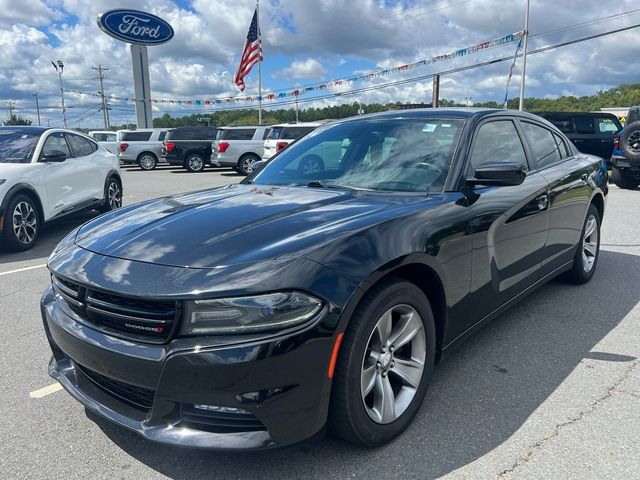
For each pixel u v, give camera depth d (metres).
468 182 3.12
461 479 2.28
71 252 2.63
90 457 2.47
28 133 7.86
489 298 3.24
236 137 19.62
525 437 2.57
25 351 3.70
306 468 2.36
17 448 2.54
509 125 3.87
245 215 2.72
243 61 27.89
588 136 14.93
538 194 3.71
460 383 3.12
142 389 2.21
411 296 2.54
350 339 2.23
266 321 2.04
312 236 2.34
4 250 7.15
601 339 3.74
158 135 23.80
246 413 2.09
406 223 2.58
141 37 33.41
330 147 3.77
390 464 2.38
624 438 2.55
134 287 2.16
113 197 9.55
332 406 2.26
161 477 2.32
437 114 3.67
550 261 4.12
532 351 3.55
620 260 5.86
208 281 2.10
